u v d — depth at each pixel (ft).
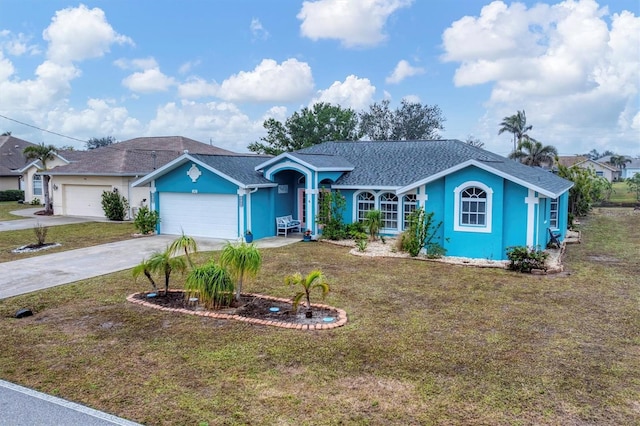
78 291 38.24
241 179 65.57
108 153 101.14
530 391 21.17
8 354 25.30
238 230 66.39
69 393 20.99
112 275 44.11
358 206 69.92
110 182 91.56
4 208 114.01
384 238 65.98
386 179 68.69
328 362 24.20
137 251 57.21
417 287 39.81
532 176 56.90
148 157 101.04
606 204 137.18
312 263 49.93
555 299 36.24
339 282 41.47
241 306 33.53
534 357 24.99
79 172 92.94
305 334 28.17
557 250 57.88
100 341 27.12
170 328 29.22
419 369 23.40
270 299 35.45
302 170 66.90
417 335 28.14
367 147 84.28
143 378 22.40
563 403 20.12
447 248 53.42
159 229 73.00
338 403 20.07
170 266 36.11
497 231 50.78
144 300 35.22
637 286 40.37
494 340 27.40
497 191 50.34
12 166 142.82
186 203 70.95
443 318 31.45
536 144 179.22
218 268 33.68
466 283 41.24
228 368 23.47
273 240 66.69
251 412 19.33
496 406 19.83
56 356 25.00
